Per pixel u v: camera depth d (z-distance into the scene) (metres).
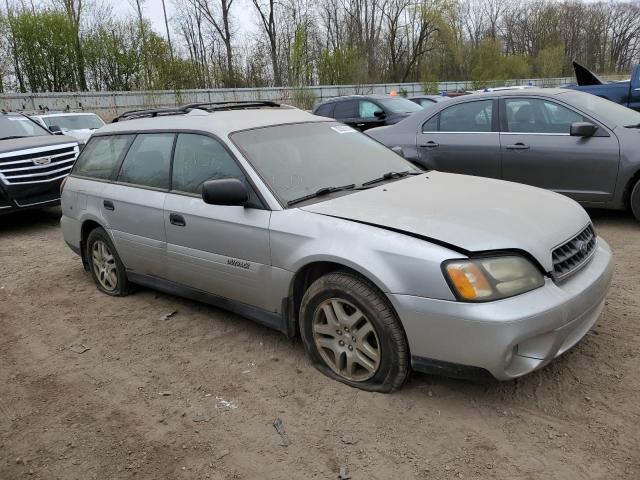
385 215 3.16
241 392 3.31
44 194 8.59
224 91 26.31
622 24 68.56
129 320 4.52
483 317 2.64
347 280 3.08
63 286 5.53
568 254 3.04
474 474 2.51
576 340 3.01
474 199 3.40
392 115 12.60
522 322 2.65
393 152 4.55
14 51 28.70
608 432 2.72
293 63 30.66
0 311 4.97
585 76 11.84
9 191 8.18
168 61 26.38
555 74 47.69
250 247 3.55
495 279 2.72
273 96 27.56
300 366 3.54
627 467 2.49
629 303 4.12
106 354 3.95
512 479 2.47
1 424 3.17
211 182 3.40
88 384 3.55
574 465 2.52
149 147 4.49
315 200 3.54
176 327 4.30
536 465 2.54
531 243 2.88
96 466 2.76
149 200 4.30
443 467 2.56
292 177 3.71
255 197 3.56
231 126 3.98
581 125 5.96
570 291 2.88
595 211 6.96
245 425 2.99
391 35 45.53
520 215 3.16
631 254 5.23
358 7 44.91
